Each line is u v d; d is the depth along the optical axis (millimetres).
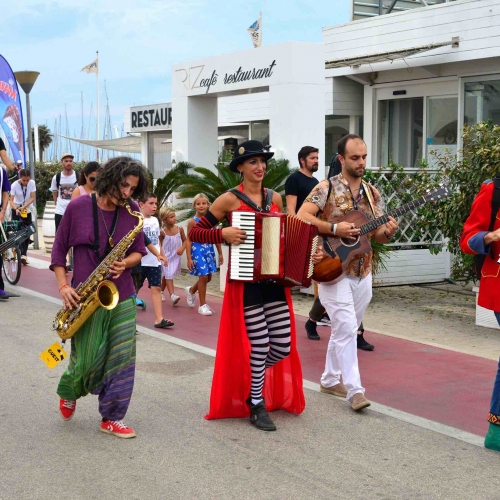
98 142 26031
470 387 6750
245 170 5598
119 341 5262
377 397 6449
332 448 5227
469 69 14742
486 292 5242
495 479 4730
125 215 5309
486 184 5254
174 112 15297
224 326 5711
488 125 10273
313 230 5445
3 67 15461
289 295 5789
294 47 12195
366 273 6078
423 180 11406
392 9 17438
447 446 5281
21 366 7375
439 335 8938
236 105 20266
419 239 12602
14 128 15617
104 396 5367
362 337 8148
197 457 5051
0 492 4500
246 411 5863
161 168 20406
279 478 4711
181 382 6887
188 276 13750
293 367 5887
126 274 5320
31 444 5281
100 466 4891
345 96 17297
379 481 4676
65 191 14297
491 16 13914
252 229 5379
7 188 11359
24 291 11992
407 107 16453
